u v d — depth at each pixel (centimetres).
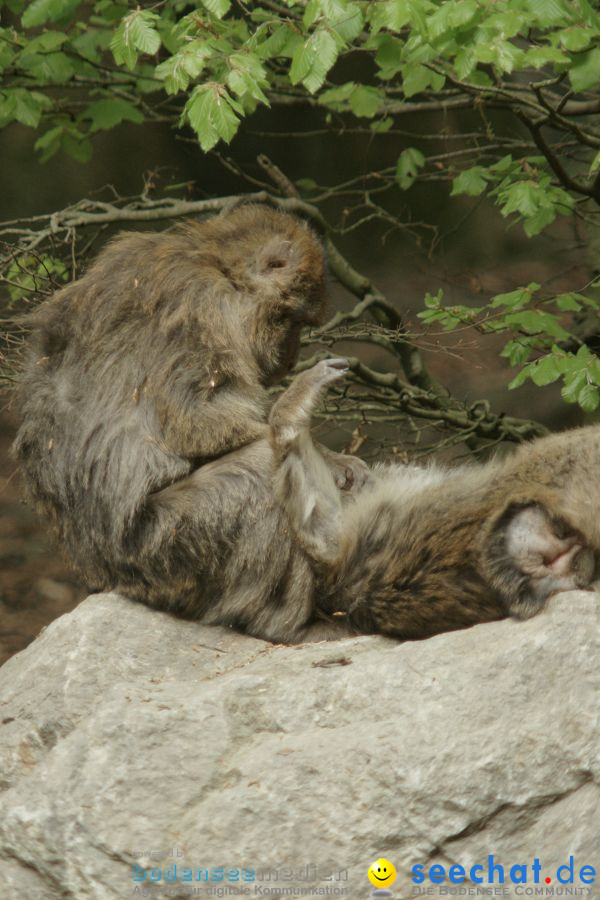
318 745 766
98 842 749
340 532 962
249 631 995
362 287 1623
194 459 1034
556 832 730
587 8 1159
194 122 1103
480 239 2745
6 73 1638
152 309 1056
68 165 2808
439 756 742
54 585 2152
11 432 2433
